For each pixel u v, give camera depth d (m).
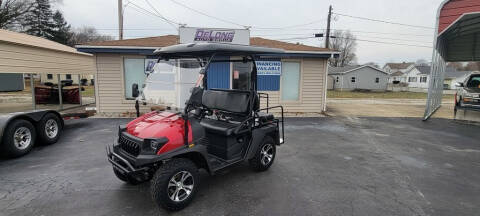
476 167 4.48
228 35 9.39
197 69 3.44
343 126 7.95
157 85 3.53
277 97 10.20
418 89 35.56
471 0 7.48
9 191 3.38
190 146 3.00
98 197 3.24
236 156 3.72
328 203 3.17
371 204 3.15
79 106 10.77
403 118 9.59
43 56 8.27
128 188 3.49
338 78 39.44
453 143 6.08
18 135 4.75
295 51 9.66
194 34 9.23
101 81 9.25
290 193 3.42
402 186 3.67
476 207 3.11
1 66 6.50
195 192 3.09
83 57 11.05
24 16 27.92
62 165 4.33
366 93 29.92
